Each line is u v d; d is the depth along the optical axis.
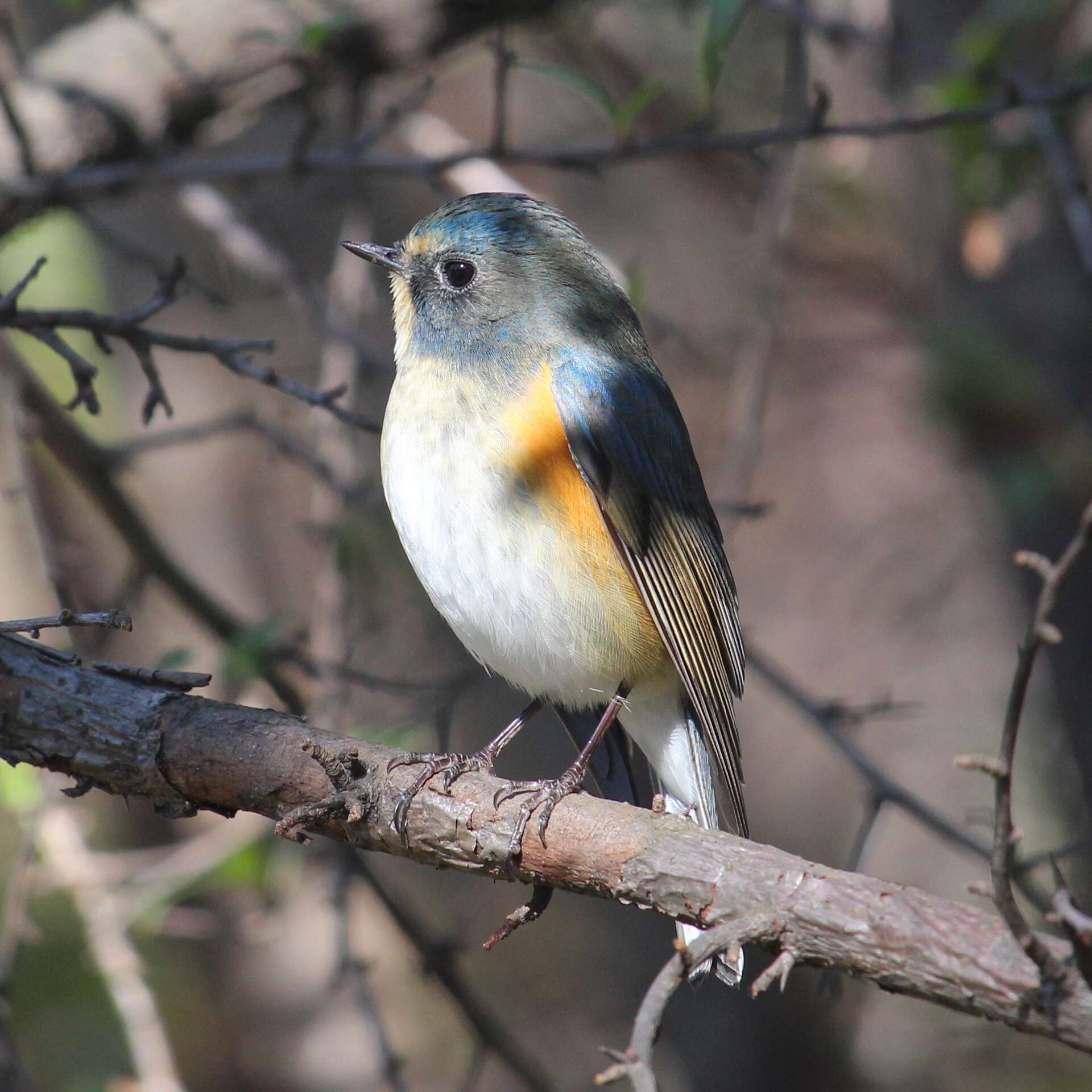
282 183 12.38
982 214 10.95
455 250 7.67
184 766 5.71
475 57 14.24
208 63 9.47
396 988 12.29
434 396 7.36
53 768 5.82
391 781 5.68
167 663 8.09
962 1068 12.81
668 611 7.30
